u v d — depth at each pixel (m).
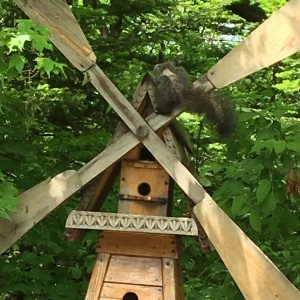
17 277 5.61
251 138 5.07
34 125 6.52
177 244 4.32
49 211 4.39
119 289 4.23
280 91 8.00
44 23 4.58
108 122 8.28
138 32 9.54
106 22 8.33
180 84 4.30
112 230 4.19
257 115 4.99
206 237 4.36
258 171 4.98
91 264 6.03
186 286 6.15
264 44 4.32
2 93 4.74
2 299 5.70
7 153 6.17
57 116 7.91
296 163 5.11
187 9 9.84
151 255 4.25
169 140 4.33
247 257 4.16
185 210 6.45
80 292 5.95
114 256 4.29
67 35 4.54
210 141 7.96
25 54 6.60
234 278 4.18
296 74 8.12
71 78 7.73
